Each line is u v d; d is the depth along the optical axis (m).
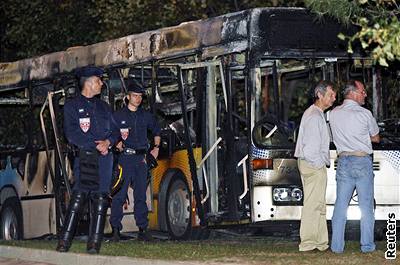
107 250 24.11
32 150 32.94
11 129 35.84
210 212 26.52
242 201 25.56
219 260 21.11
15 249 26.86
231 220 25.78
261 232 29.19
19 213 33.66
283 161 24.67
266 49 24.78
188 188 27.75
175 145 28.53
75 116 23.06
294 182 24.66
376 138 22.55
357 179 22.23
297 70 28.02
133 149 27.45
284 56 25.00
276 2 38.16
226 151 25.97
